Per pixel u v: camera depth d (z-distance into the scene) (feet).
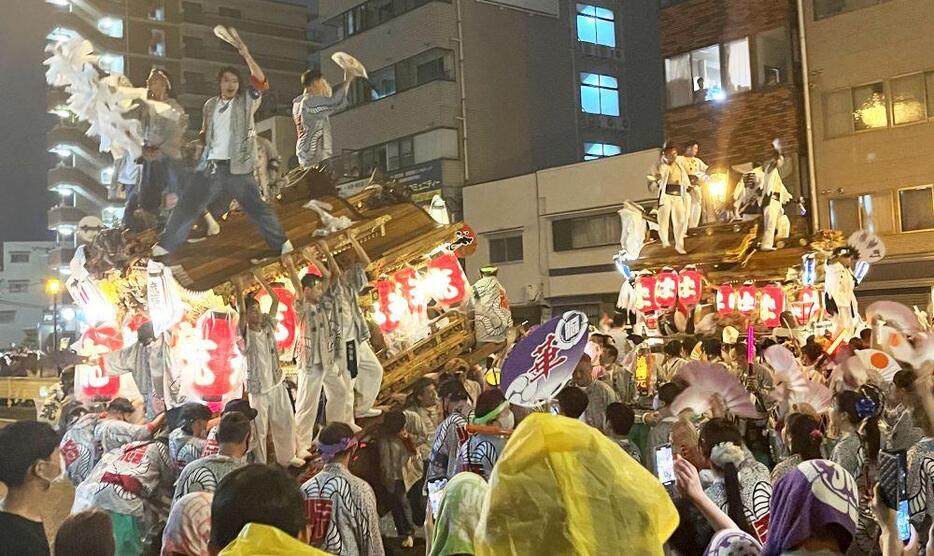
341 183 109.91
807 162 75.00
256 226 34.47
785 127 76.07
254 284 30.50
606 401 32.96
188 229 31.58
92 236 35.53
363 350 31.68
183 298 30.73
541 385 13.47
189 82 146.30
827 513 9.73
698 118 82.28
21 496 12.05
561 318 13.50
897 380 19.92
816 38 74.43
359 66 38.75
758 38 78.18
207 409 24.27
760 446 27.84
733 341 50.55
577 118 113.09
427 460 29.22
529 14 109.91
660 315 56.75
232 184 31.07
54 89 126.31
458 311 41.19
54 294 116.88
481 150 105.09
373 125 110.01
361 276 30.68
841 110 73.26
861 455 20.24
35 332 192.13
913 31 69.00
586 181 90.68
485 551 7.30
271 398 27.53
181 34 145.89
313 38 162.09
